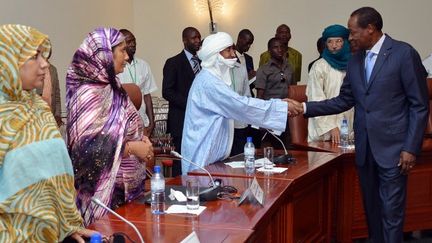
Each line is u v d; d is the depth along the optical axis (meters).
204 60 2.90
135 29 7.11
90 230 1.60
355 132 2.91
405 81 2.68
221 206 1.99
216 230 1.69
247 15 6.82
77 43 5.39
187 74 4.26
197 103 2.91
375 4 6.44
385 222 2.81
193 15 6.97
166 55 7.09
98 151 1.97
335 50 3.82
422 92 2.68
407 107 2.75
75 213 1.55
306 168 2.80
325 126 3.90
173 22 7.03
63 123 4.08
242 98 2.83
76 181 1.97
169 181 2.41
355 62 2.87
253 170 2.70
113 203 2.05
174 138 4.30
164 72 4.32
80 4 5.46
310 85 3.94
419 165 3.50
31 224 1.42
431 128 4.00
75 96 2.01
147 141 2.20
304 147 3.77
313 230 2.95
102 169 1.98
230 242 1.57
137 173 2.16
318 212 3.03
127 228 1.71
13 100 1.43
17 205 1.39
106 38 2.07
